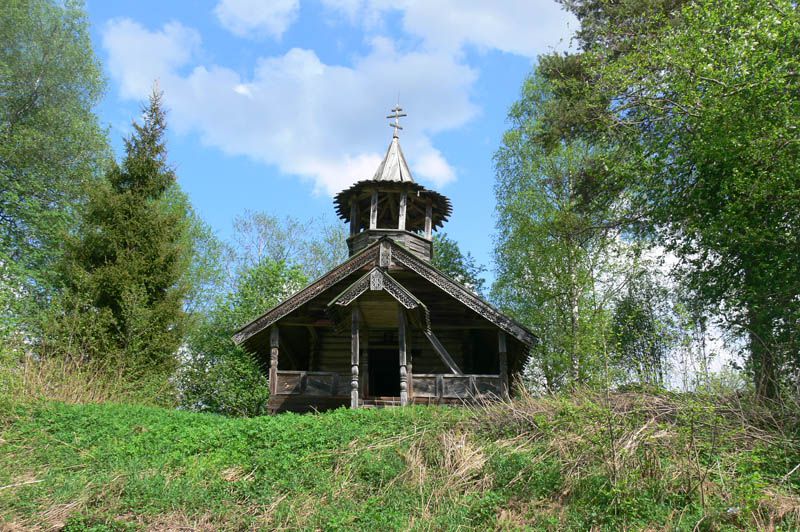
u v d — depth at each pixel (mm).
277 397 20016
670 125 17422
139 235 24891
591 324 17922
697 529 9375
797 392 12711
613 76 17828
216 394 33469
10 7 27828
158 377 22156
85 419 15805
